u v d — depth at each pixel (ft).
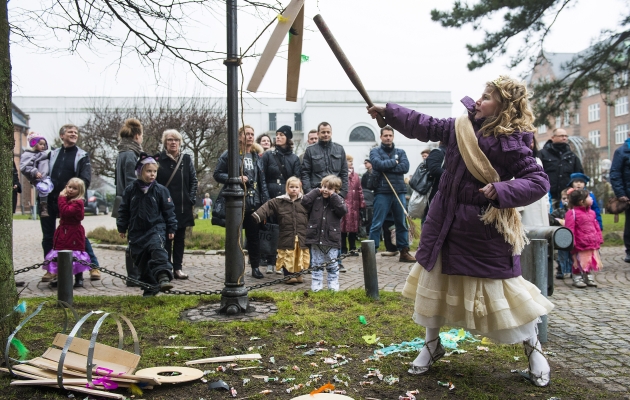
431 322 10.37
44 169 23.04
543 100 46.06
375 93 148.77
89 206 104.68
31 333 13.46
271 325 14.30
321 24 10.55
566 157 26.55
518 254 9.70
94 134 63.57
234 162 15.75
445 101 150.10
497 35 43.45
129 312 15.99
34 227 63.00
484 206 9.58
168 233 19.31
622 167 27.45
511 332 9.74
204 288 21.43
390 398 9.57
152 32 15.16
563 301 18.49
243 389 10.00
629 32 42.37
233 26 14.92
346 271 25.84
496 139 9.59
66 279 16.67
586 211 21.50
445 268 9.86
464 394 9.71
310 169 24.91
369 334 13.52
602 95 46.11
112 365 10.61
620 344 13.09
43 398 9.37
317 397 9.21
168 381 10.03
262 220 22.06
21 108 147.33
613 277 23.82
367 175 38.45
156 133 54.80
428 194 28.02
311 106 146.92
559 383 10.33
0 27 11.14
